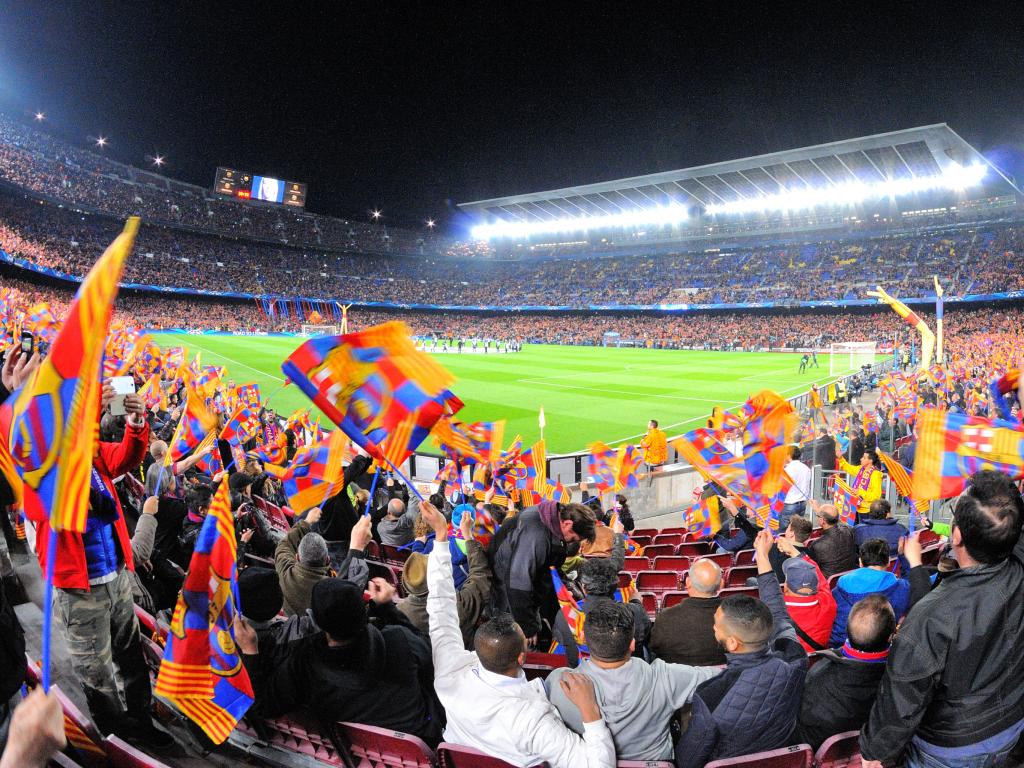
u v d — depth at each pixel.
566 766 3.27
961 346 52.72
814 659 4.75
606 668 3.54
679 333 77.81
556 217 116.69
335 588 3.51
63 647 5.34
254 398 18.27
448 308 102.88
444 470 11.64
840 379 33.34
